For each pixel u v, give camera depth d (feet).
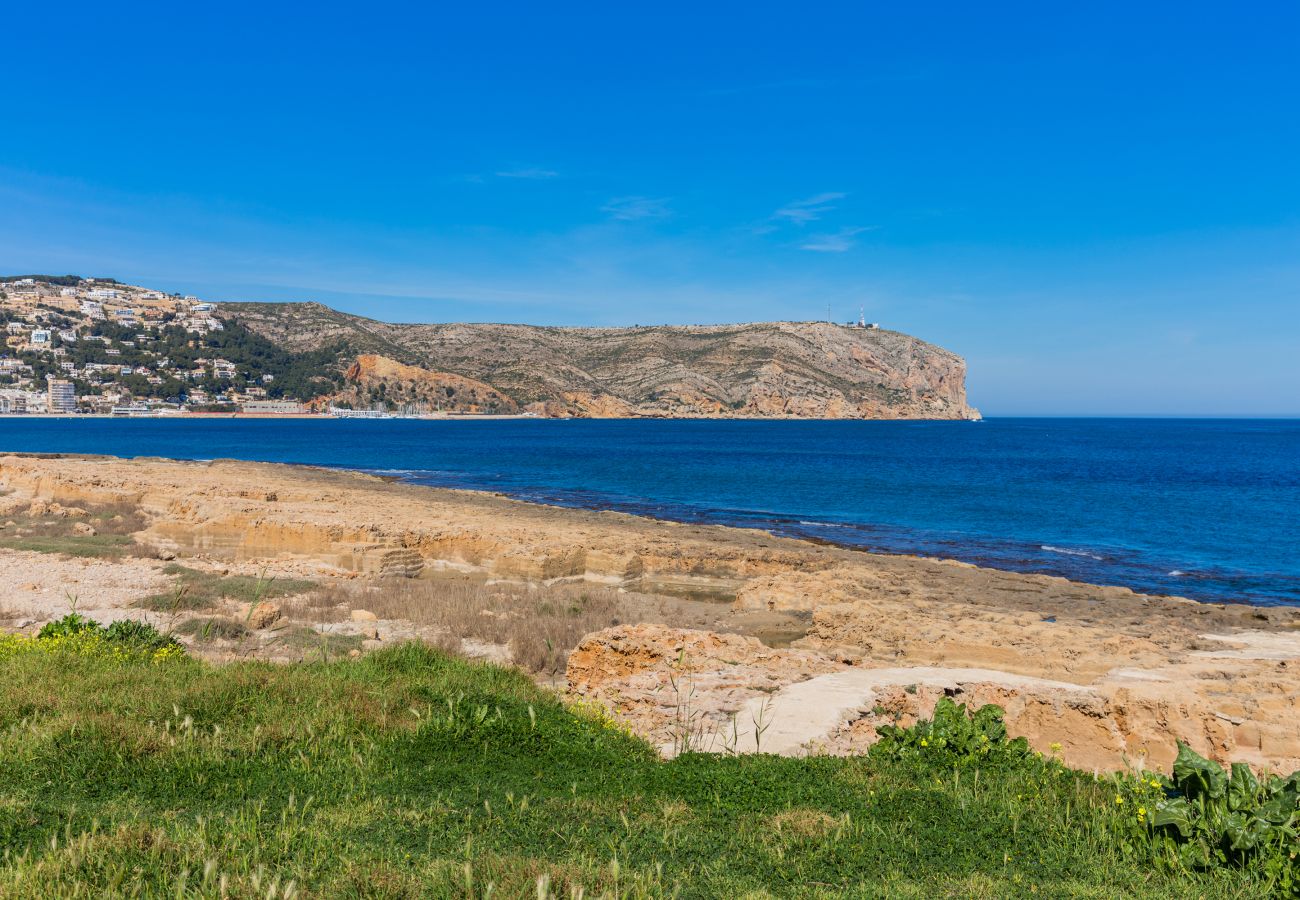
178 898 15.56
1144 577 105.50
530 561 81.97
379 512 111.14
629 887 17.11
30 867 16.49
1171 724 33.83
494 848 19.42
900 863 19.97
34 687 30.94
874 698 36.81
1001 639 54.49
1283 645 59.21
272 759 25.66
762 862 19.74
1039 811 23.29
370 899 16.22
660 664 45.42
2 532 95.25
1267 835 19.61
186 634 54.03
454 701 31.42
